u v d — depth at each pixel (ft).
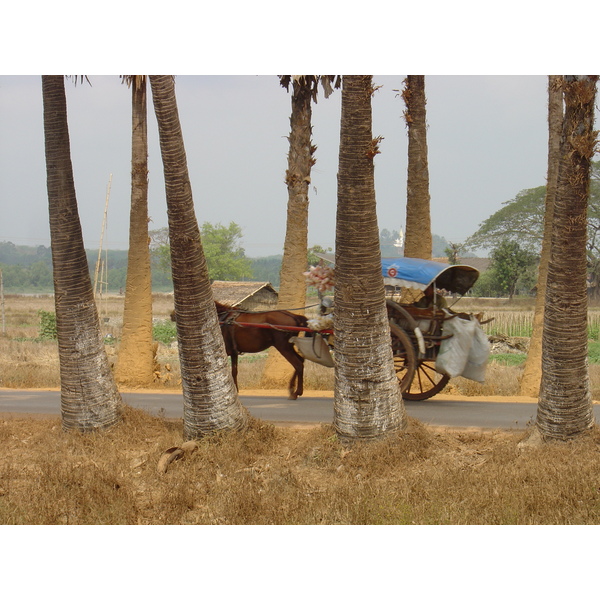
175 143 35.24
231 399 37.17
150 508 30.58
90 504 29.91
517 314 142.41
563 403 33.81
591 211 233.35
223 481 32.48
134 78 62.39
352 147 33.81
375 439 34.58
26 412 49.70
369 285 34.53
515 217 244.01
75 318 39.19
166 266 333.42
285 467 34.37
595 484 28.63
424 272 45.62
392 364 35.55
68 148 39.29
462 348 46.60
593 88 32.27
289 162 61.67
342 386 35.09
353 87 33.45
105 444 37.65
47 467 34.06
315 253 55.67
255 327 51.03
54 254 39.22
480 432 38.04
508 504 27.73
